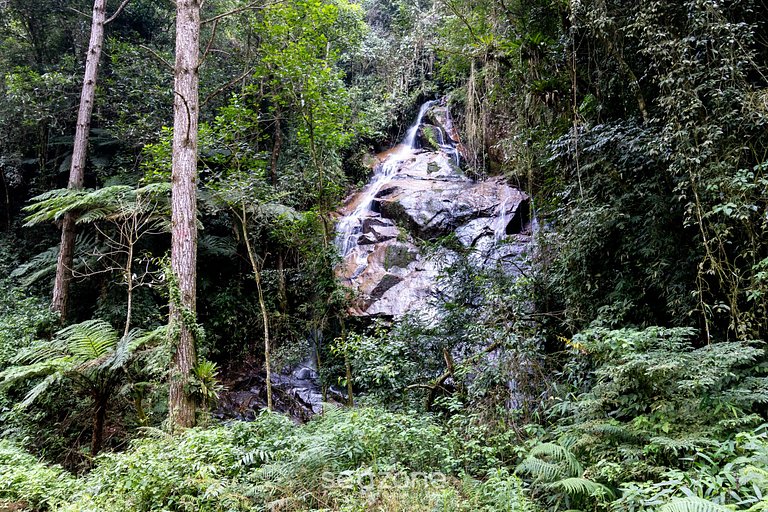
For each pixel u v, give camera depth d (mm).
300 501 3363
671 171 4383
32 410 6371
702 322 4547
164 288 7613
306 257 8828
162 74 11164
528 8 6660
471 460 4211
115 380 6191
